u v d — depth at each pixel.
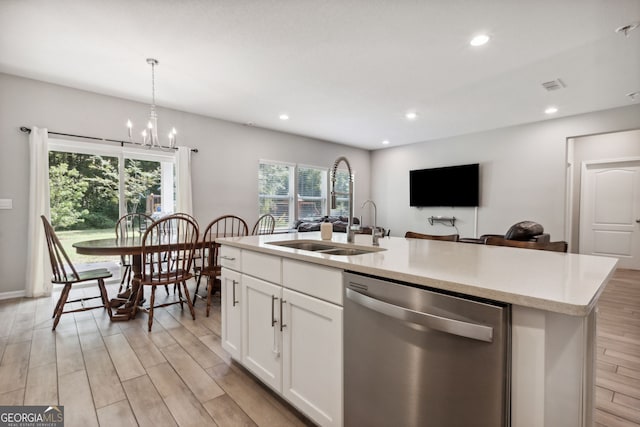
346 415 1.26
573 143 5.85
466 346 0.90
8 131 3.42
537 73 3.34
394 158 7.50
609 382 1.86
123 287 3.89
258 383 1.84
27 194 3.54
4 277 3.43
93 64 3.17
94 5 2.23
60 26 2.49
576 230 5.95
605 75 3.39
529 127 5.36
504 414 0.84
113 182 4.19
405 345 1.04
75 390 1.75
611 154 5.60
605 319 2.89
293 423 1.50
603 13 2.29
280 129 5.85
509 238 3.49
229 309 2.04
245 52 2.92
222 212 5.20
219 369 1.99
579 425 0.90
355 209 7.67
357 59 3.05
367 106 4.49
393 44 2.77
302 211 6.51
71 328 2.64
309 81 3.59
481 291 0.86
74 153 3.90
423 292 0.99
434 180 6.62
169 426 1.47
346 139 6.73
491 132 5.84
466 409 0.90
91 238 4.04
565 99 4.14
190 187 4.69
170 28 2.53
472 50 2.86
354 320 1.22
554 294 0.79
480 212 6.02
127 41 2.73
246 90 3.88
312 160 6.62
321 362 1.38
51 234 2.55
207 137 5.01
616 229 5.55
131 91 3.92
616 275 4.86
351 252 1.86
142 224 4.34
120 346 2.30
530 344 0.81
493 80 3.54
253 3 2.22
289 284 1.54
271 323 1.66
